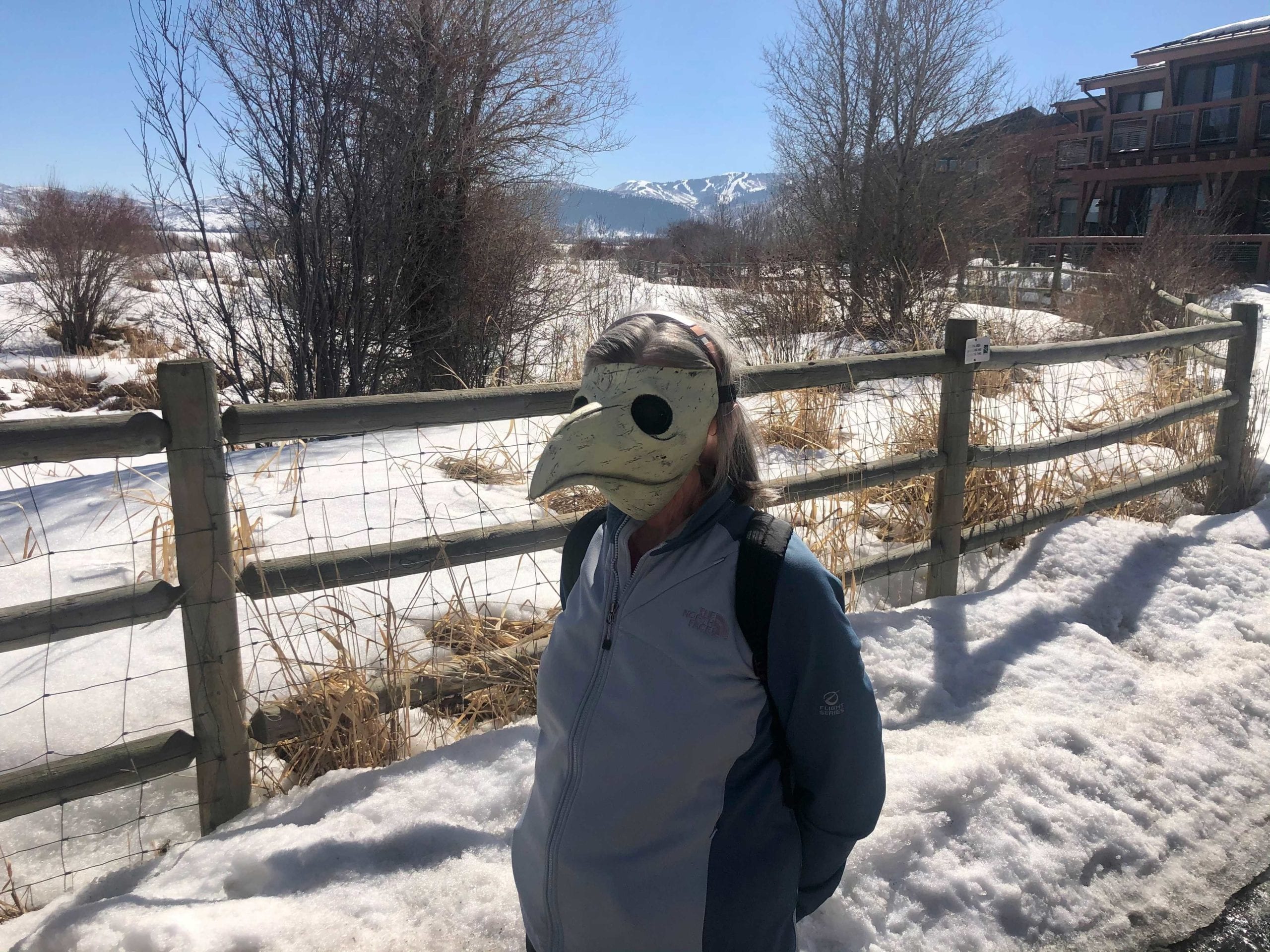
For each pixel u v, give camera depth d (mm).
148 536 4406
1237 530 5117
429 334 10484
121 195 18094
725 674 1406
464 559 2994
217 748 2584
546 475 1384
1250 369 5512
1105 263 16312
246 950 2135
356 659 3129
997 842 2666
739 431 1527
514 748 2848
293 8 8352
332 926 2215
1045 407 5684
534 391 2969
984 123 13523
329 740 2807
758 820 1448
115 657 3324
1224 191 22828
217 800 2613
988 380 6188
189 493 2453
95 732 2910
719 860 1428
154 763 2496
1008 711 3320
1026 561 4523
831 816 1465
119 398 12570
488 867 2422
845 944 2344
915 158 12969
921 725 3223
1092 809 2828
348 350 9227
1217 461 5535
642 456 1373
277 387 9336
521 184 11266
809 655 1377
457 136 10180
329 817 2564
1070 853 2680
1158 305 12891
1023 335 10836
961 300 12078
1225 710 3432
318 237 8656
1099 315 13055
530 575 4086
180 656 3363
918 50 13031
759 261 12336
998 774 2873
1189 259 14766
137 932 2117
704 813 1429
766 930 1470
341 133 8711
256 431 2568
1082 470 5504
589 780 1461
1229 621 4090
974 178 13852
